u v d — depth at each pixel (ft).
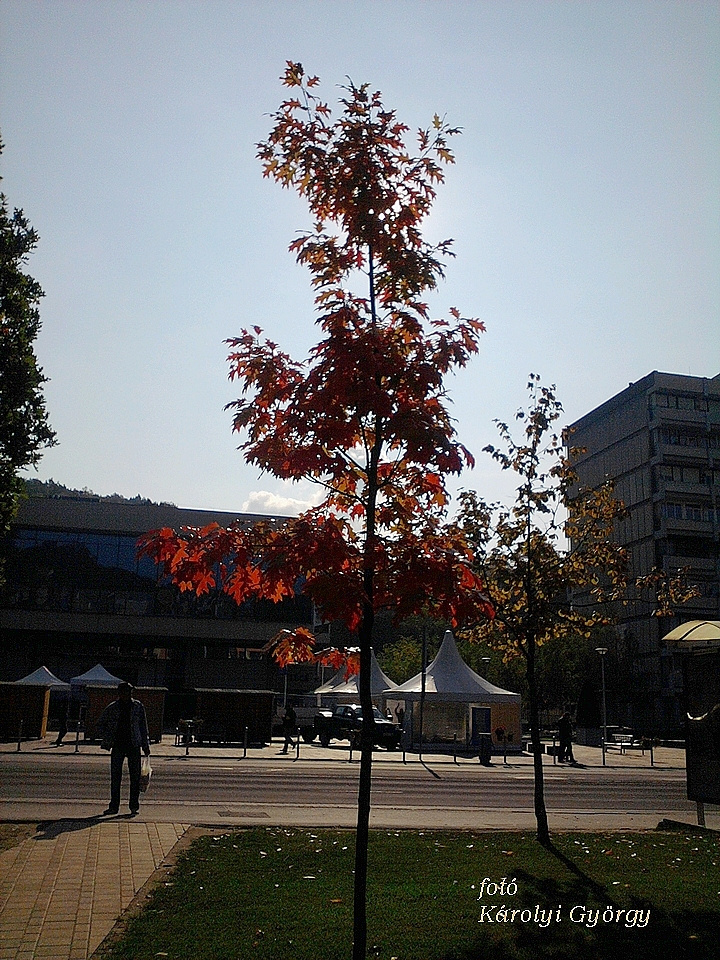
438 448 20.71
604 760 119.55
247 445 23.35
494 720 134.72
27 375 92.63
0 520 92.58
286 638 24.75
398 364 21.17
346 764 95.55
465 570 21.24
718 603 234.99
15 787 57.57
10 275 93.66
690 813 59.47
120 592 184.24
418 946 22.44
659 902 27.99
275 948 21.50
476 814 54.29
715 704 46.09
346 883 29.09
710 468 247.50
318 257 23.85
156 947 21.42
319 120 24.23
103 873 29.53
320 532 20.75
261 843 36.17
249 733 122.93
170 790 60.49
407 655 226.38
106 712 45.47
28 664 183.42
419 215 23.86
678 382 250.78
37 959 20.62
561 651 197.77
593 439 278.05
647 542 244.22
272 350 23.26
